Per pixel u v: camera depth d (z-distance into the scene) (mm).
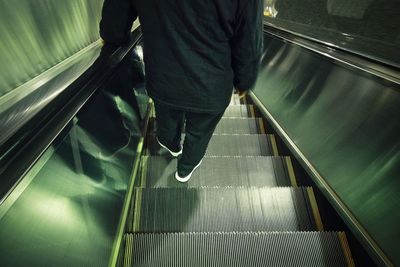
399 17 1498
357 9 1941
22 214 669
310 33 2459
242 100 3830
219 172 2033
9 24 893
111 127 1508
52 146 832
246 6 949
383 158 1257
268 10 4027
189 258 1313
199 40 1039
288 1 3428
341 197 1469
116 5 1146
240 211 1640
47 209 786
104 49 1431
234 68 1217
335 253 1355
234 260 1318
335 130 1670
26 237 670
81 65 1172
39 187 761
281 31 2871
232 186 1920
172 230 1530
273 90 2846
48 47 1151
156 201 1644
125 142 1710
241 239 1382
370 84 1449
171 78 1175
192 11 961
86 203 1045
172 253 1327
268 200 1698
